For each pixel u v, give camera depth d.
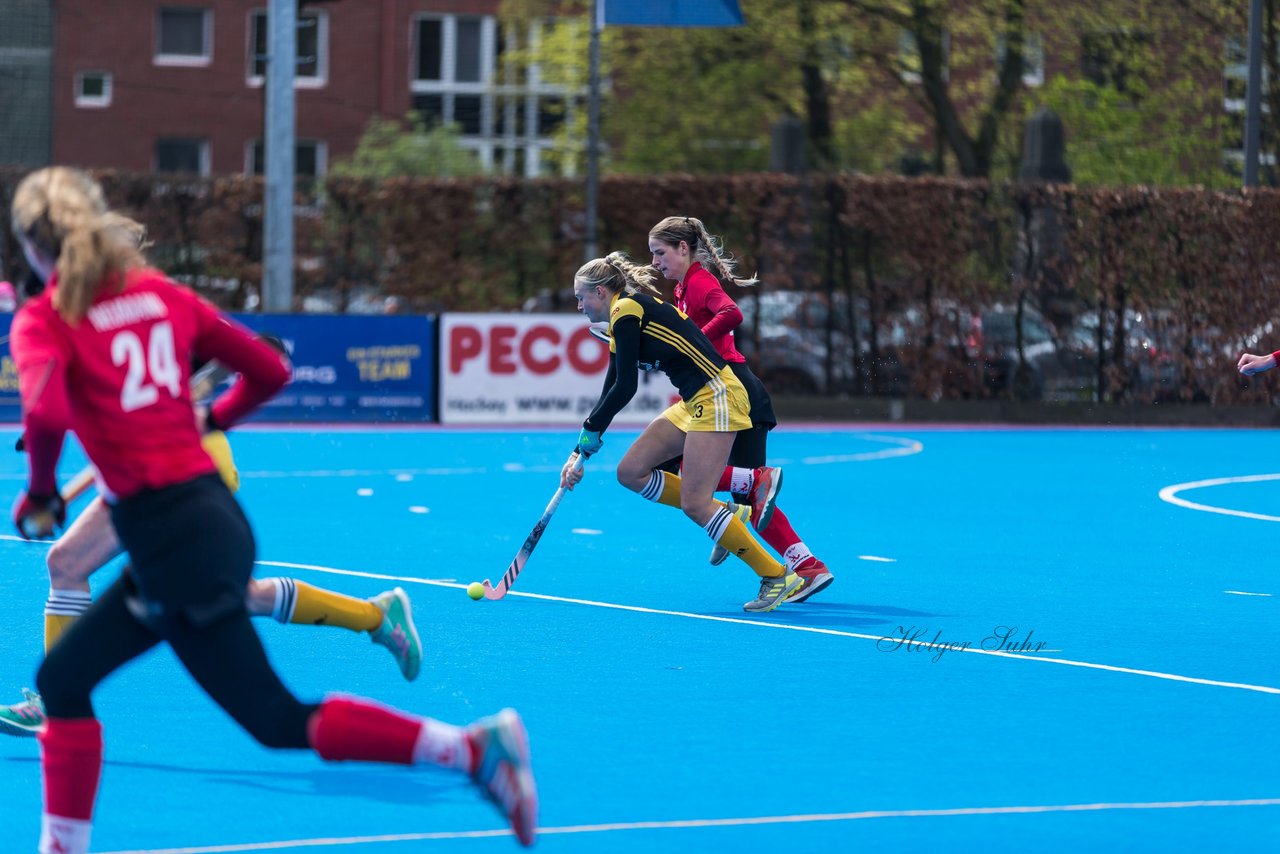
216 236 78.44
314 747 12.38
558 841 14.65
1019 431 70.19
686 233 27.39
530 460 52.81
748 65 108.44
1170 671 22.31
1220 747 18.17
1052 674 22.05
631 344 25.52
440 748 12.40
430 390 67.12
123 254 12.45
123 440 12.26
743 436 26.84
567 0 112.69
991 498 44.00
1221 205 75.62
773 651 23.41
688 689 20.89
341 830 14.88
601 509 40.25
